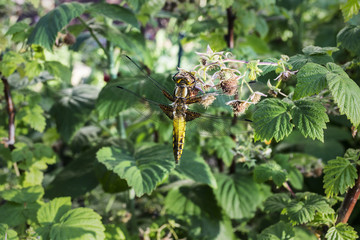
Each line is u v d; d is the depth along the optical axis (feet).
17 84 1.58
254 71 1.17
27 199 1.36
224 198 1.53
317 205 1.26
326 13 2.67
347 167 1.20
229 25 1.62
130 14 1.52
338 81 1.13
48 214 1.32
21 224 1.37
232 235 1.52
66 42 1.51
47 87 1.73
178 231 1.52
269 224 1.51
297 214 1.24
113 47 1.64
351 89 1.13
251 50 1.69
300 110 1.16
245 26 1.66
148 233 1.49
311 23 2.56
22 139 1.66
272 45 2.38
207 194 1.57
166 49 2.25
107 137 1.69
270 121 1.16
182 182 1.63
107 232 1.42
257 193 1.54
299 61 1.23
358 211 1.51
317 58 1.23
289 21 2.26
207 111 1.39
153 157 1.43
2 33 1.68
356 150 1.25
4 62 1.42
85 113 1.64
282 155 1.49
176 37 1.77
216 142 1.54
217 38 1.61
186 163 1.45
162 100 1.38
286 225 1.29
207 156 1.82
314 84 1.14
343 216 1.25
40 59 1.50
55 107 1.66
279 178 1.35
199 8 1.68
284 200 1.36
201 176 1.43
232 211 1.51
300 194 1.34
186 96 1.18
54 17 1.44
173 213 1.55
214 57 1.18
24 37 1.50
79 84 1.89
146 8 1.65
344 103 1.12
